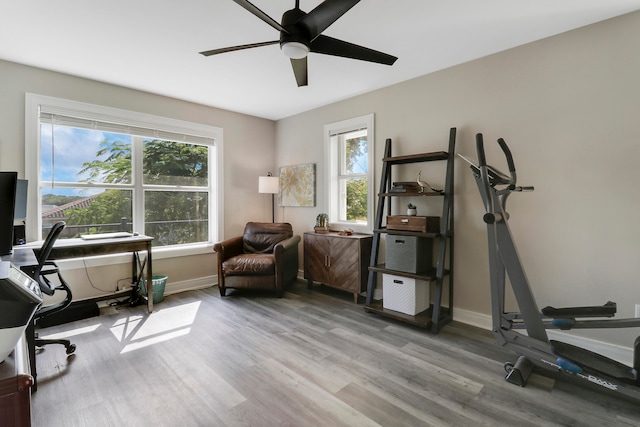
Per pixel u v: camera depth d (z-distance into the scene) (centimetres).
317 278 374
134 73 301
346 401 171
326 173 404
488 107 265
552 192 235
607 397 175
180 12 204
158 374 197
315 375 197
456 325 277
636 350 159
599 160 217
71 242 275
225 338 249
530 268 246
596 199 218
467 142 279
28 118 282
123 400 172
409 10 202
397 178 328
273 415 160
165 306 326
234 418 158
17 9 200
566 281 231
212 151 417
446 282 298
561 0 191
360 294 353
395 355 222
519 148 250
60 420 156
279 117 461
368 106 354
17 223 276
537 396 176
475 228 276
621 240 210
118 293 322
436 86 297
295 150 446
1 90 271
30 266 184
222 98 375
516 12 204
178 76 308
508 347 204
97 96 318
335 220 405
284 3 194
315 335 256
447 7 199
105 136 337
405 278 281
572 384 187
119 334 256
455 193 288
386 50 255
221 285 358
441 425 153
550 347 185
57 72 296
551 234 237
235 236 436
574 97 225
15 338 60
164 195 381
